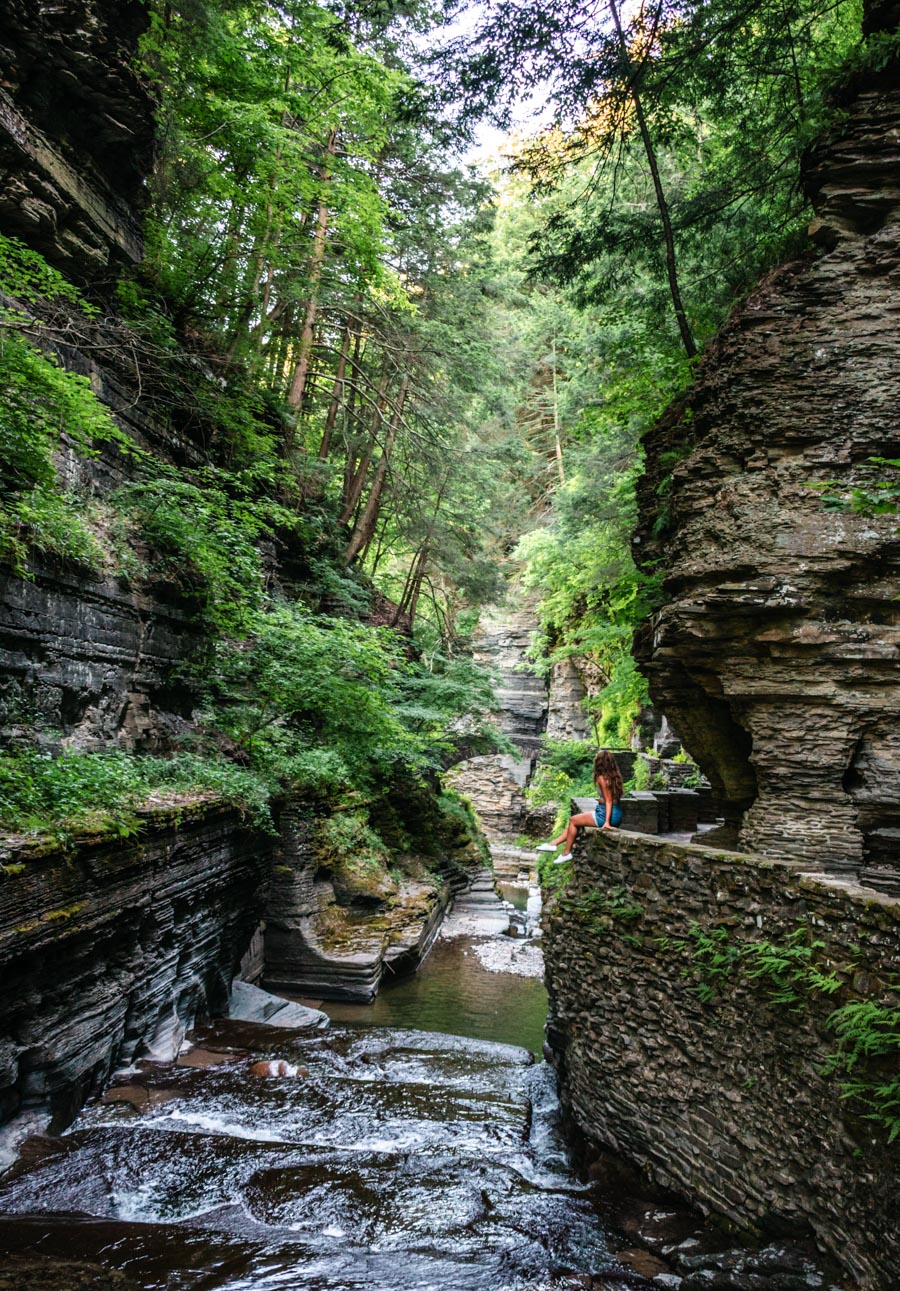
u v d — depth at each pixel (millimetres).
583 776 34688
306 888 15430
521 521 33531
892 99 6969
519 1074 10250
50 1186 5953
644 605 9594
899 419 6598
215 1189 6266
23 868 5730
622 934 7312
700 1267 5141
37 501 7734
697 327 11367
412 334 22281
